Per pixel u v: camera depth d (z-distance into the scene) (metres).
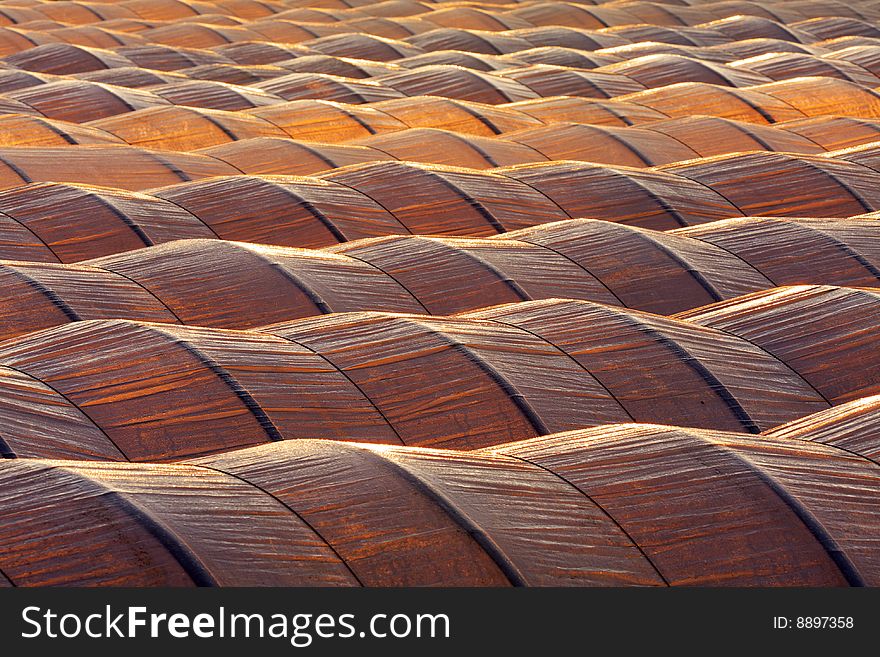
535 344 31.91
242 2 146.25
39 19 132.50
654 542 20.25
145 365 28.52
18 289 35.00
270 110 68.50
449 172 51.22
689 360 31.70
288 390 28.61
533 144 61.38
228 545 18.55
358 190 49.28
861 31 122.56
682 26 129.12
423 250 40.81
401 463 21.12
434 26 123.12
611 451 22.89
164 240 44.06
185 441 26.72
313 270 38.47
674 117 73.00
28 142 59.28
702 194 51.53
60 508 18.78
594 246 42.12
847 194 51.88
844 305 34.75
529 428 28.88
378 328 31.81
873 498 22.06
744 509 21.11
